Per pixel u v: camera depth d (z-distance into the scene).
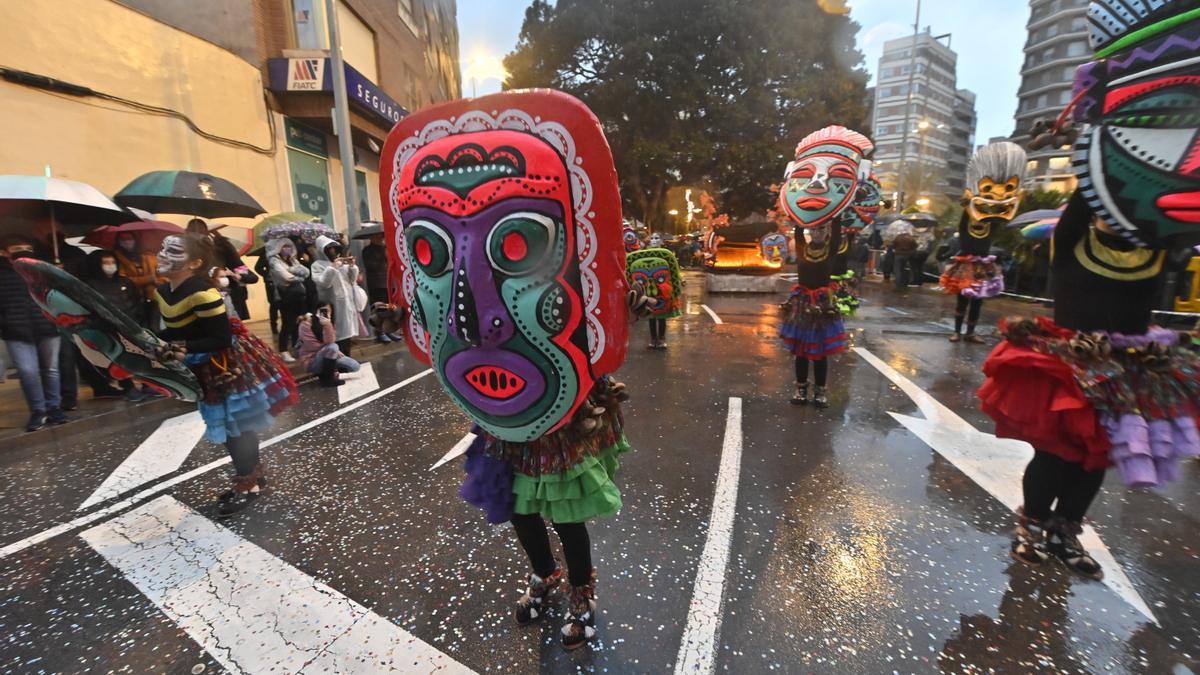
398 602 2.33
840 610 2.21
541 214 1.52
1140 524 2.84
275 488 3.44
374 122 13.35
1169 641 2.02
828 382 5.66
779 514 2.98
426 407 5.13
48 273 2.44
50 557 2.71
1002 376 2.38
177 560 2.67
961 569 2.46
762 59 25.61
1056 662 1.92
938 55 63.62
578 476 1.82
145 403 5.15
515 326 1.59
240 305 7.01
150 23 7.82
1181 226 1.79
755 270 15.15
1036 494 2.47
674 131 25.36
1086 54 52.22
